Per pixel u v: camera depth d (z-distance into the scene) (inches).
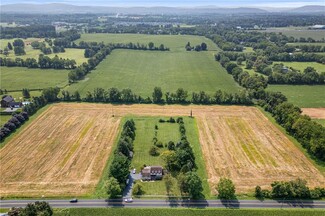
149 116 6692.9
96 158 5034.5
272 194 4106.8
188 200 4060.0
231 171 4685.0
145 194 4183.1
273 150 5275.6
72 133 5895.7
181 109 7096.5
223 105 7337.6
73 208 3870.6
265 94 7401.6
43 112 6904.5
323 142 4936.0
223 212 3801.7
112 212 3814.0
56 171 4685.0
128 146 5152.6
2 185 4362.7
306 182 4197.8
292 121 5841.5
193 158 4948.3
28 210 3567.9
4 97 7342.5
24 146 5413.4
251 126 6205.7
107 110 7017.7
